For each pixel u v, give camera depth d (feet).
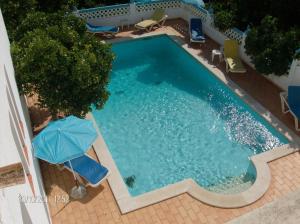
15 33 36.94
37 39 32.78
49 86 33.24
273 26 43.21
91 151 37.14
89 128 31.42
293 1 43.09
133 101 46.39
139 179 35.83
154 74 51.96
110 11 60.18
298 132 38.96
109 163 35.50
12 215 12.19
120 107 45.34
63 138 29.94
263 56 42.86
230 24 50.52
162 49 58.03
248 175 35.83
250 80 47.60
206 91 48.03
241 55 51.52
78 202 31.99
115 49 57.62
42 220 21.20
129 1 65.05
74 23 38.40
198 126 42.22
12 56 32.81
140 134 41.27
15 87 28.02
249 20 49.85
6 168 13.29
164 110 44.83
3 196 11.96
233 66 47.62
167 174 36.37
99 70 35.55
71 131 30.58
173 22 63.82
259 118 42.16
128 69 53.01
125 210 31.01
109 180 33.73
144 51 57.57
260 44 44.14
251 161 35.76
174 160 37.93
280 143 39.01
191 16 61.93
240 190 34.04
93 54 34.50
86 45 36.01
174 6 63.62
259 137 40.11
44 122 40.86
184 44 56.75
